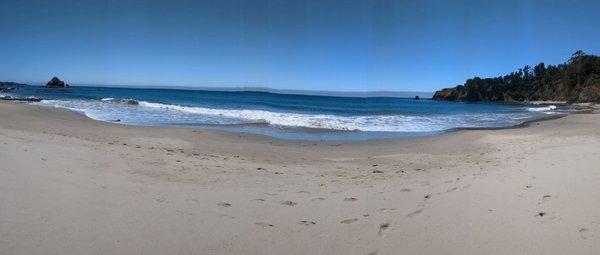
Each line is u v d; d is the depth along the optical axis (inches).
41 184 217.0
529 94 4670.3
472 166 390.9
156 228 175.9
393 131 796.0
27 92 2431.1
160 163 341.1
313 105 1952.5
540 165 351.3
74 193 211.2
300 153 495.5
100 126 693.3
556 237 172.7
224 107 1446.9
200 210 208.7
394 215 211.2
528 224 189.3
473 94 4862.2
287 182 300.8
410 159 455.8
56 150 331.6
